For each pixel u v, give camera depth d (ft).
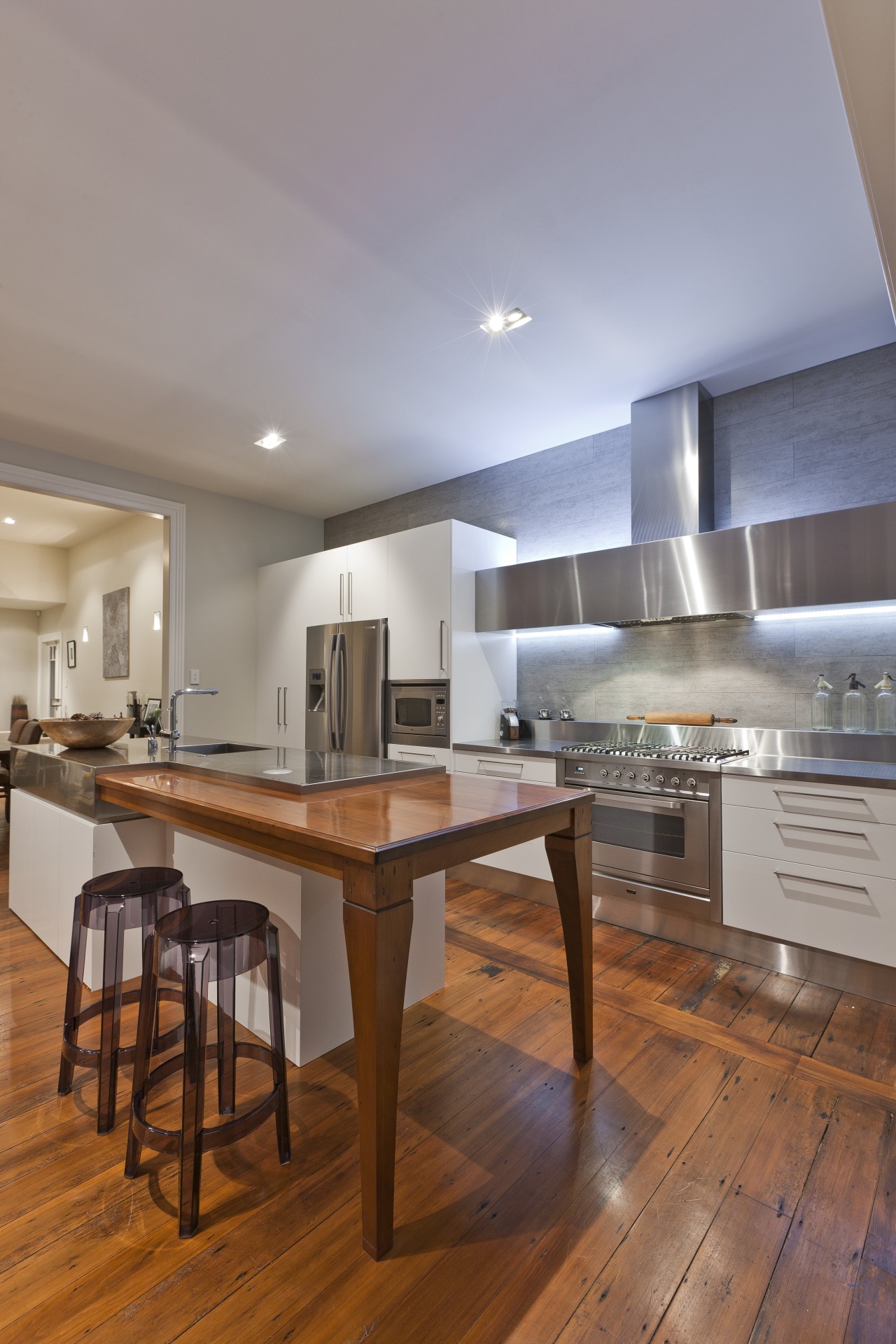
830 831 7.59
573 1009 6.16
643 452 10.80
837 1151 4.98
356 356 9.42
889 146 4.07
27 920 9.57
